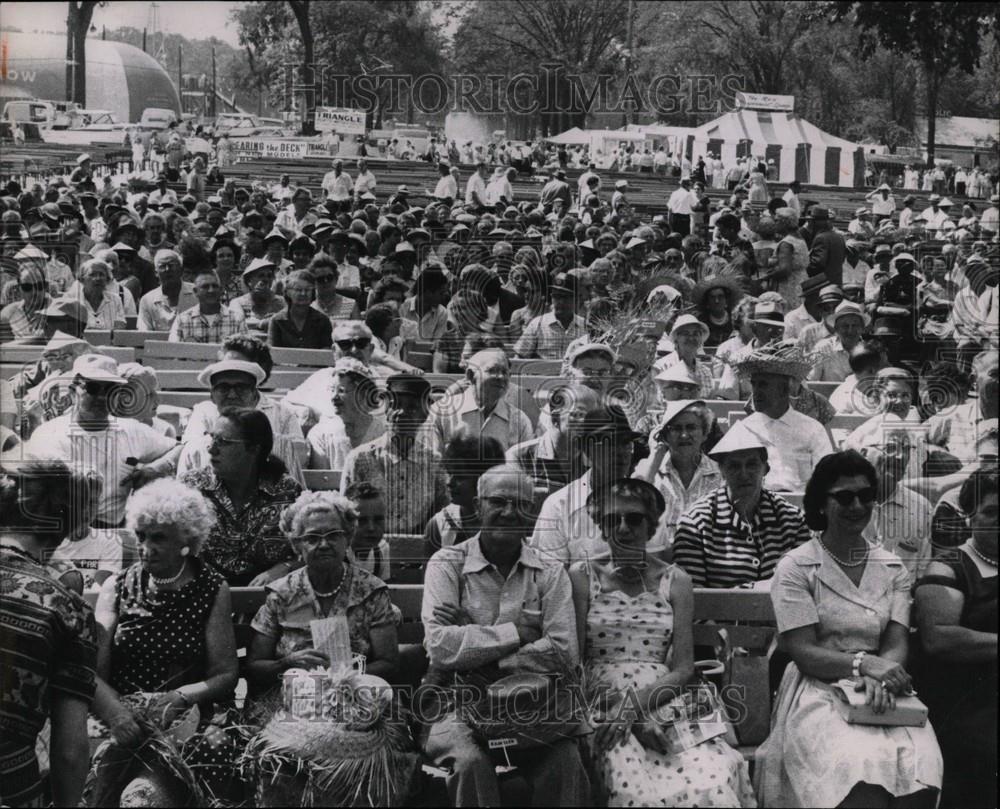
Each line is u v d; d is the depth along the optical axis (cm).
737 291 845
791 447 661
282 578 518
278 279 1009
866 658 498
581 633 509
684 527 569
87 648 463
